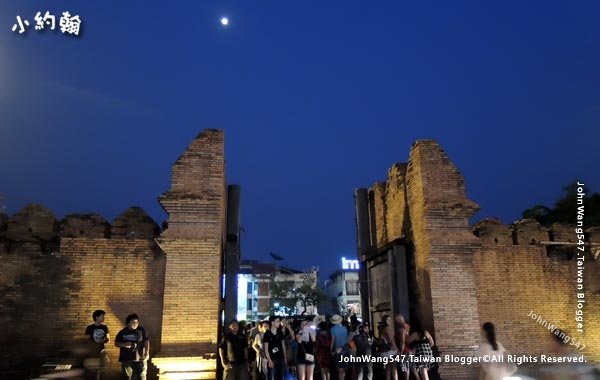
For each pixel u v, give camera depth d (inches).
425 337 457.1
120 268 480.1
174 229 463.8
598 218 716.0
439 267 491.5
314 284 2353.6
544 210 833.5
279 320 487.2
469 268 496.4
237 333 409.4
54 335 454.9
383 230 661.3
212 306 451.8
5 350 444.8
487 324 361.4
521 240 561.0
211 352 440.8
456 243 498.6
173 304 447.8
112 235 487.5
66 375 409.1
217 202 475.2
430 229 498.9
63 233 479.8
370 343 476.4
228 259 574.6
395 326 492.1
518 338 526.3
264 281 2343.8
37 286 462.9
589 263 569.9
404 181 576.4
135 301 474.3
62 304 463.2
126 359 394.9
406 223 563.2
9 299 456.1
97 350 432.5
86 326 461.4
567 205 784.9
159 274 484.4
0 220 471.2
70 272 471.8
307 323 498.3
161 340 442.9
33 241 469.4
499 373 345.4
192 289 453.4
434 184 515.5
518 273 549.0
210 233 466.9
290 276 2410.2
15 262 464.4
